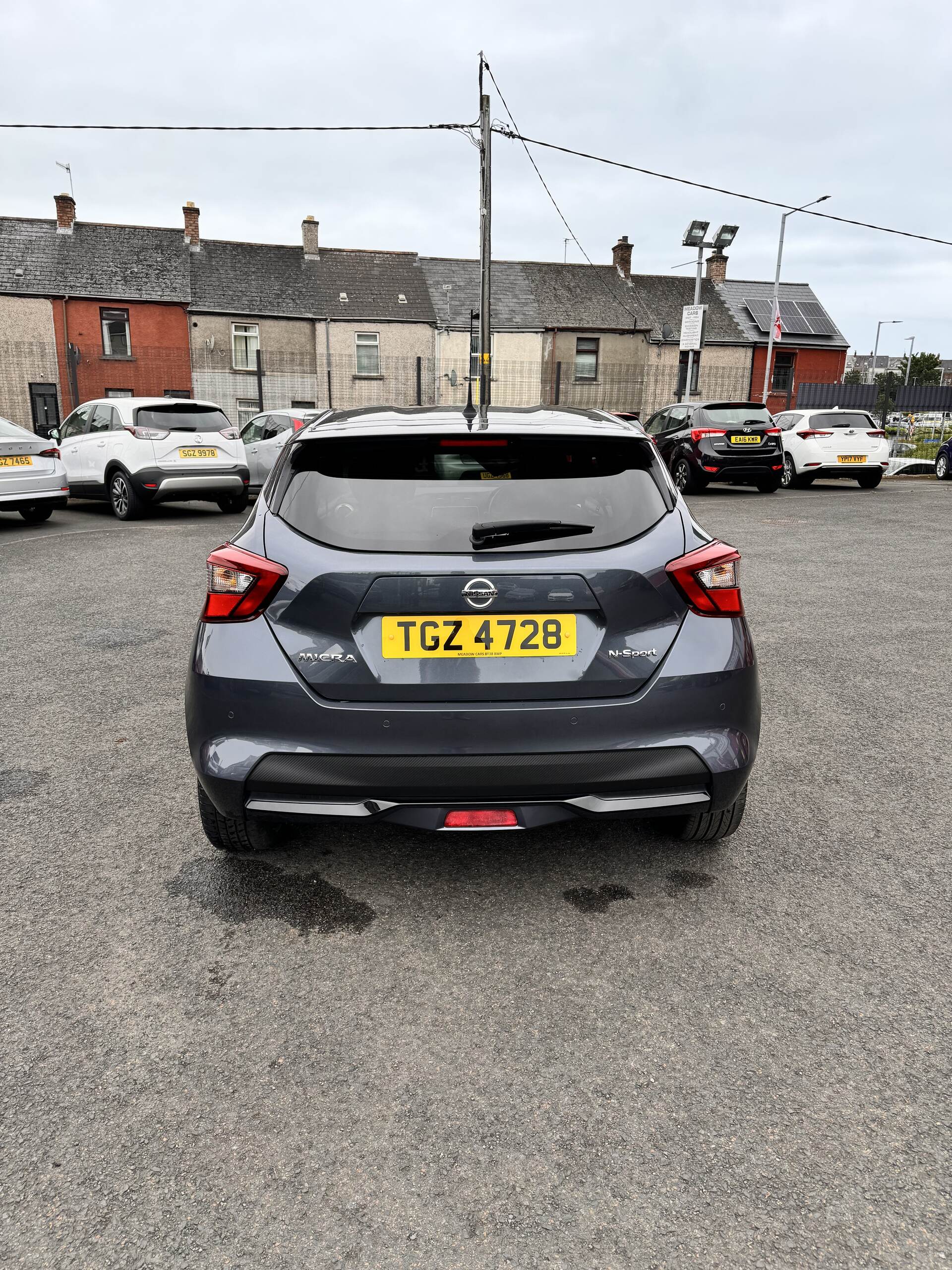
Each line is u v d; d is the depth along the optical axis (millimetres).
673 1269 1405
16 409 27188
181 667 4820
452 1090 1798
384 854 2809
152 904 2502
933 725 3992
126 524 10984
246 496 12141
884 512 12211
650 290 34094
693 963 2227
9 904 2494
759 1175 1584
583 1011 2043
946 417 28531
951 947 2301
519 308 31188
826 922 2418
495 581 2160
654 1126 1703
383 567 2164
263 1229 1480
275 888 2594
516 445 2361
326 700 2184
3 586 7008
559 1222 1493
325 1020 2014
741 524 10891
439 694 2178
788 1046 1926
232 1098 1774
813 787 3318
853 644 5395
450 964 2223
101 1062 1875
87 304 27297
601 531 2262
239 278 29328
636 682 2223
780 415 16859
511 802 2199
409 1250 1442
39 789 3277
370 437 2352
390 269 31094
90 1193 1550
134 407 10883
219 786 2246
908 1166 1602
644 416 32406
